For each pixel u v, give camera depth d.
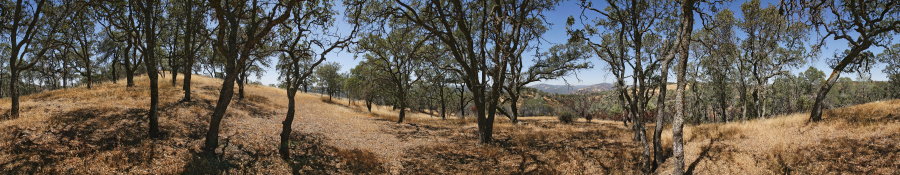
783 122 13.95
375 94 34.81
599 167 10.61
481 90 15.15
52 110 14.23
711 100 36.28
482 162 11.86
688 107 33.53
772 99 37.16
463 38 17.02
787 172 8.60
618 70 15.77
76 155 8.85
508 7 14.90
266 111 23.44
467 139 16.58
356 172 10.23
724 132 13.23
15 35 12.22
